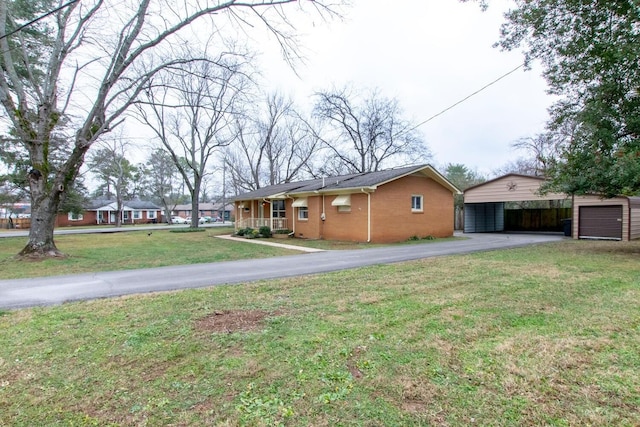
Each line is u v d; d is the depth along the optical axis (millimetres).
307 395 2590
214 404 2492
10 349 3486
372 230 15273
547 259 9125
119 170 40375
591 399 2492
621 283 6129
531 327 3939
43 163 10938
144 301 5250
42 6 11609
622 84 9695
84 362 3182
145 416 2357
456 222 27016
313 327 3994
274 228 20719
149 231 26844
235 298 5359
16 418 2348
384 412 2365
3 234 25641
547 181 13602
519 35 10672
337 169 33344
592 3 9133
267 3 9398
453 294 5418
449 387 2670
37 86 11656
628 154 8938
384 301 5070
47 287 6395
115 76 10828
